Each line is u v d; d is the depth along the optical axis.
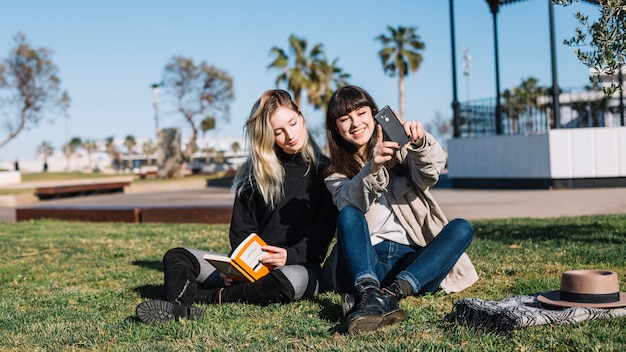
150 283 4.55
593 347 2.39
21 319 3.50
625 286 3.61
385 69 43.47
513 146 16.41
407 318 3.05
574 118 16.78
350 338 2.77
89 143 100.44
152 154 92.75
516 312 2.70
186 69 35.91
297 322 3.11
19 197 21.66
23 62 34.31
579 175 15.02
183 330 3.00
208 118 37.59
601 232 6.20
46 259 6.19
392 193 3.43
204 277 3.67
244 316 3.33
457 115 18.56
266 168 3.56
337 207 3.34
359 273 2.97
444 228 3.28
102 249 6.74
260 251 3.51
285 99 3.58
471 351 2.45
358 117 3.32
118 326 3.19
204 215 10.29
